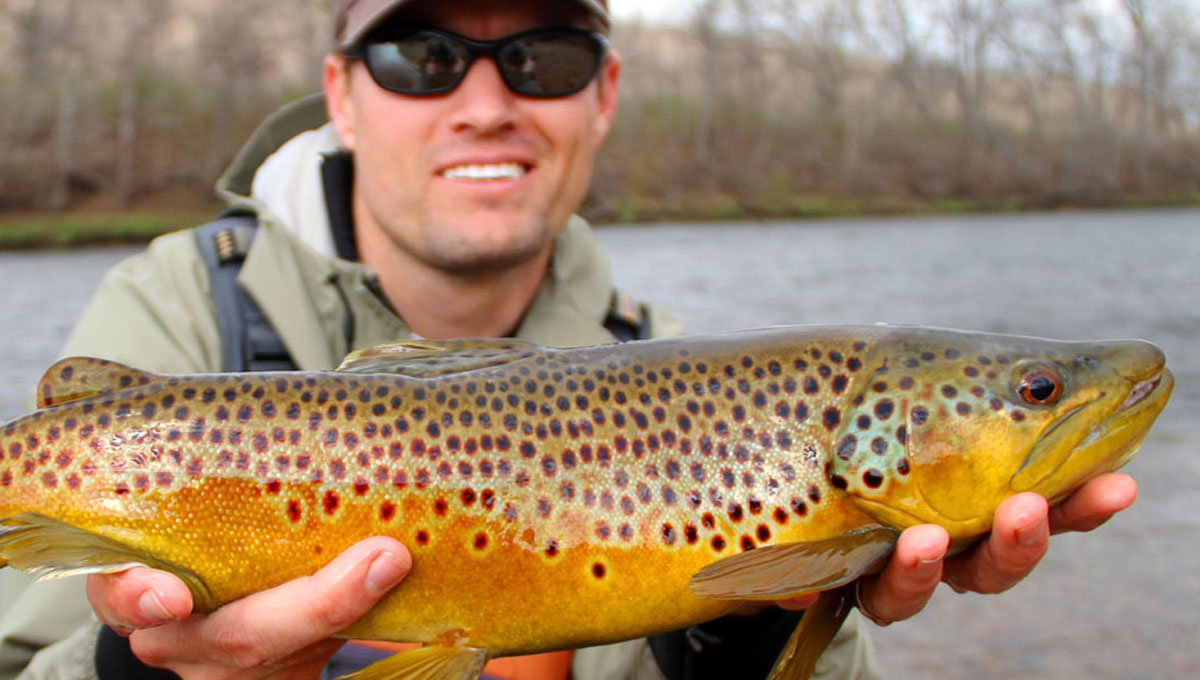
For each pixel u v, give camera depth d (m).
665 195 9.63
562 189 0.66
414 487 0.45
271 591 0.44
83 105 8.67
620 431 0.47
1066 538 1.52
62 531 0.44
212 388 0.46
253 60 10.30
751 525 0.46
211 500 0.45
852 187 10.70
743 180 10.09
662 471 0.46
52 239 6.81
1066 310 3.80
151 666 0.46
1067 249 6.44
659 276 4.68
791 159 10.80
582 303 0.70
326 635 0.44
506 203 0.64
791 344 0.48
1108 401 0.48
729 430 0.47
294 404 0.46
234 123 9.16
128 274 0.65
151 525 0.45
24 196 7.64
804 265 5.32
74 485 0.45
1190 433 2.05
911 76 13.39
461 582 0.45
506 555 0.45
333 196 0.68
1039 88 13.70
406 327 0.65
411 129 0.63
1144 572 1.38
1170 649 1.17
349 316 0.64
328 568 0.43
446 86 0.62
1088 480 0.47
